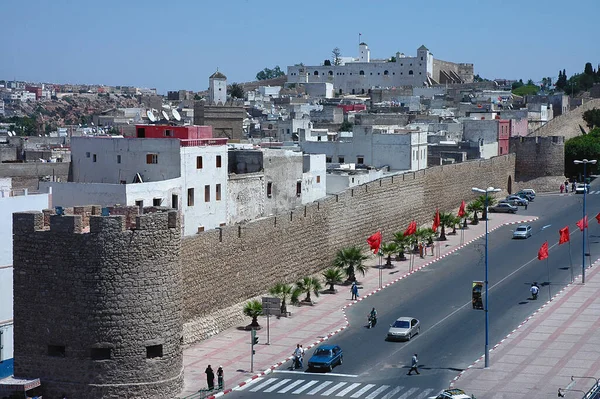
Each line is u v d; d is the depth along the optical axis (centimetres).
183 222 8544
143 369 5572
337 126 19825
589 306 8300
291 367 6550
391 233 11419
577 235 11825
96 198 7725
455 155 15162
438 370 6475
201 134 9025
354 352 6950
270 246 8406
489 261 10362
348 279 9362
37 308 5606
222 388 5975
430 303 8506
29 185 9956
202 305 7275
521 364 6581
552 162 15912
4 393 5491
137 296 5544
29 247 5609
